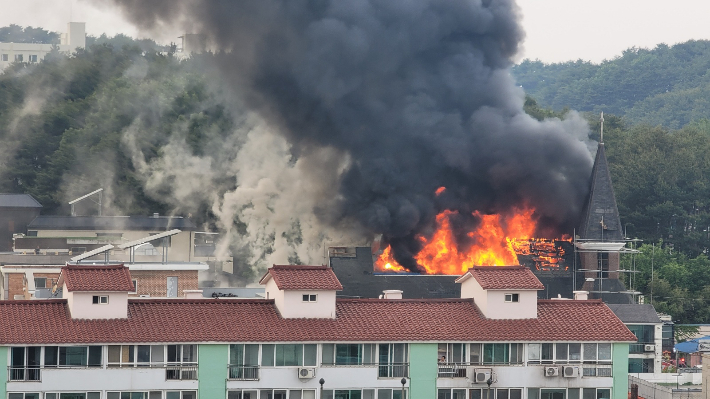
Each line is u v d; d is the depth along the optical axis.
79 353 93.75
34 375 92.69
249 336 96.31
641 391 138.00
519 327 101.25
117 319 96.00
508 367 100.06
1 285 155.50
